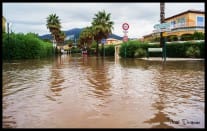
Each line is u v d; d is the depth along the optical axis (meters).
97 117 6.24
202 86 10.73
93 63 26.62
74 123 5.79
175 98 8.41
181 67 19.53
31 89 10.06
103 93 9.22
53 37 71.00
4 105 7.42
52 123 5.79
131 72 16.38
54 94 9.04
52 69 18.92
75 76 14.34
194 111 6.85
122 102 7.80
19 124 5.72
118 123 5.81
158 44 38.00
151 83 11.58
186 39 42.66
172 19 57.09
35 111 6.77
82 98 8.36
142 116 6.35
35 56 37.53
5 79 13.02
